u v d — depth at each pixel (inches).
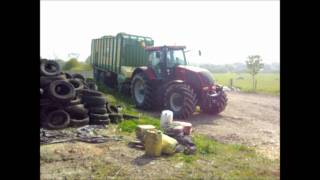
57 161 238.2
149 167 234.2
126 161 245.0
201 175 221.9
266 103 635.5
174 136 287.0
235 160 256.8
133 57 611.2
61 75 373.4
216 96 431.5
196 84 426.6
